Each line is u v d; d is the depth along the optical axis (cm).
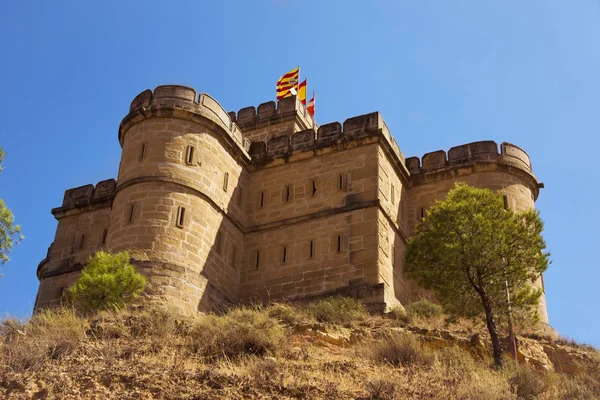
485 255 2508
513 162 3609
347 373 1989
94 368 1800
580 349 2817
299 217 3406
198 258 3119
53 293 3631
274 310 2825
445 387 1903
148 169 3194
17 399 1620
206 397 1650
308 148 3528
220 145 3450
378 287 3044
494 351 2361
